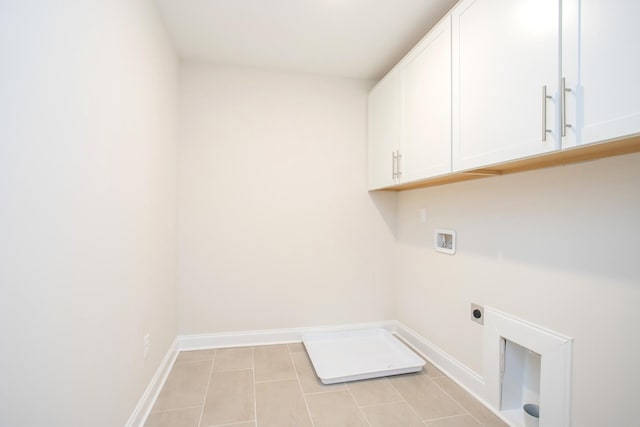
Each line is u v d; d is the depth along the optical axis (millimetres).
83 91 930
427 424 1463
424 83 1713
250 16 1754
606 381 1080
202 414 1520
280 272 2416
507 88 1149
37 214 741
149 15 1540
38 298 745
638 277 996
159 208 1744
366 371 1896
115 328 1167
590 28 868
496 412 1538
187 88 2254
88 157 963
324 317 2504
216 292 2307
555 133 966
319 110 2484
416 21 1809
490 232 1614
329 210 2510
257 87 2371
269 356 2168
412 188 2377
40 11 738
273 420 1481
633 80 769
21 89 684
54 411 804
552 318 1271
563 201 1231
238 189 2338
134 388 1364
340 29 1885
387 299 2637
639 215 994
